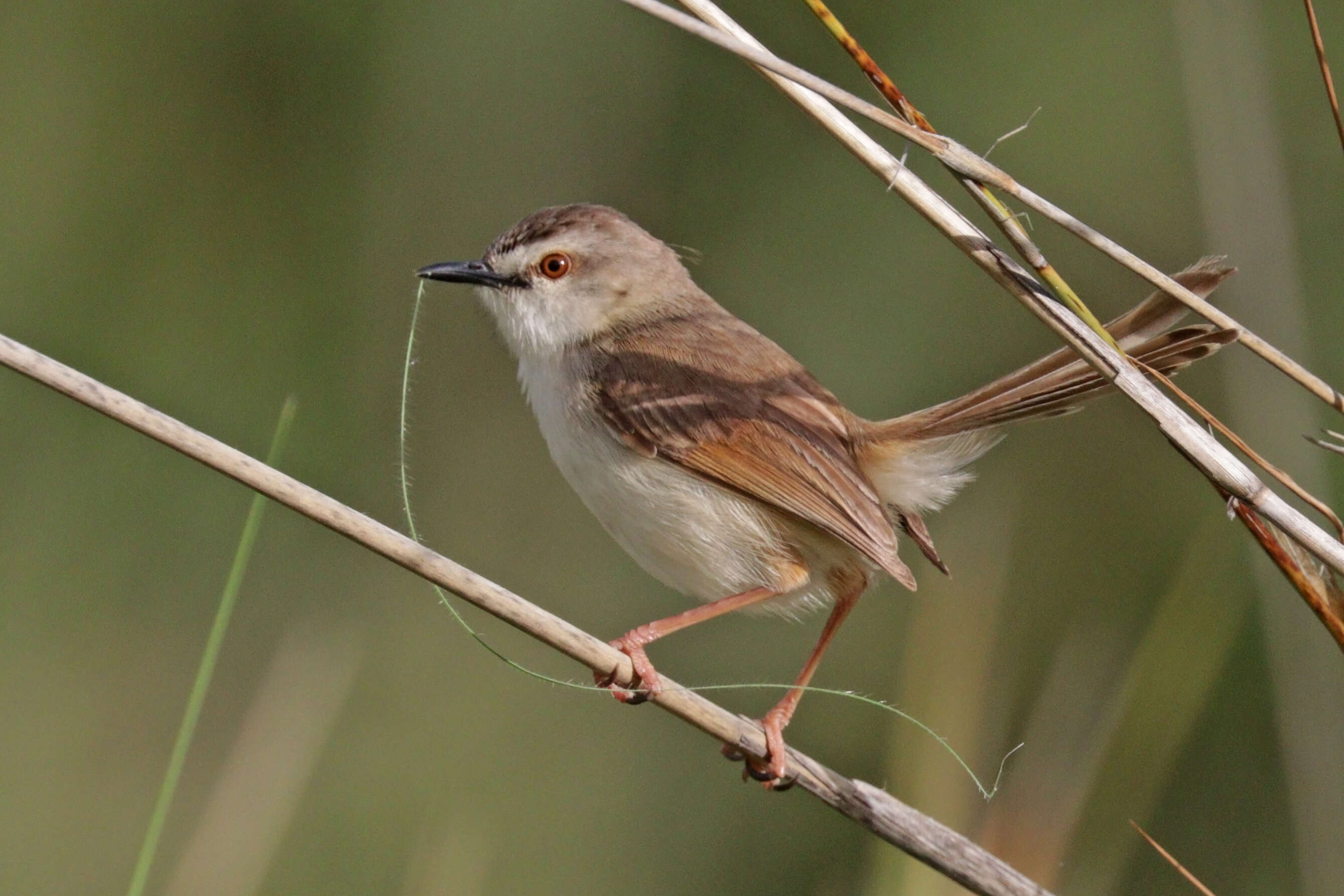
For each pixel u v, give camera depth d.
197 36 14.47
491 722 12.23
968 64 13.41
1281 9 12.66
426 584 12.93
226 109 14.45
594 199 14.03
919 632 6.86
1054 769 6.80
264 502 5.39
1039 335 12.94
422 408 13.99
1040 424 12.44
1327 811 8.51
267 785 7.73
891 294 13.25
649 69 13.98
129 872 11.34
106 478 13.33
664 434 7.55
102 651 12.66
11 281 13.88
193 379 13.91
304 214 14.34
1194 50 10.45
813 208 13.49
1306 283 12.20
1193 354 6.54
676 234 13.77
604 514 7.82
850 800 6.42
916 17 13.44
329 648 8.31
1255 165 10.28
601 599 13.25
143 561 13.05
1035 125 13.29
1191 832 10.37
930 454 7.79
